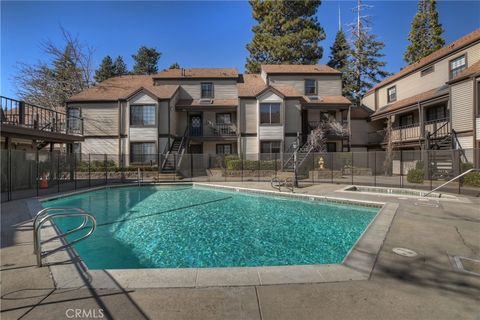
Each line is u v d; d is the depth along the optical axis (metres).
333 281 3.69
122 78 29.55
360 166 24.08
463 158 15.80
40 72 32.62
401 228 6.45
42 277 3.81
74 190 14.79
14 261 4.43
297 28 36.66
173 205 11.98
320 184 16.89
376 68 39.22
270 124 23.50
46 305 3.10
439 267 4.16
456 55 18.80
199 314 2.93
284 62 35.81
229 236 7.45
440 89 19.62
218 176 22.19
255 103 24.08
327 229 8.09
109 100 24.14
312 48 35.41
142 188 17.61
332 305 3.10
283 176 20.56
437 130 18.23
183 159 23.08
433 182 16.11
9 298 3.26
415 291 3.43
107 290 3.44
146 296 3.29
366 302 3.17
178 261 5.71
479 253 4.77
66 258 4.54
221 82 26.56
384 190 14.23
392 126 24.89
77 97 24.61
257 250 6.35
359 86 38.97
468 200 10.54
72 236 7.36
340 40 41.34
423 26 30.84
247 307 3.06
